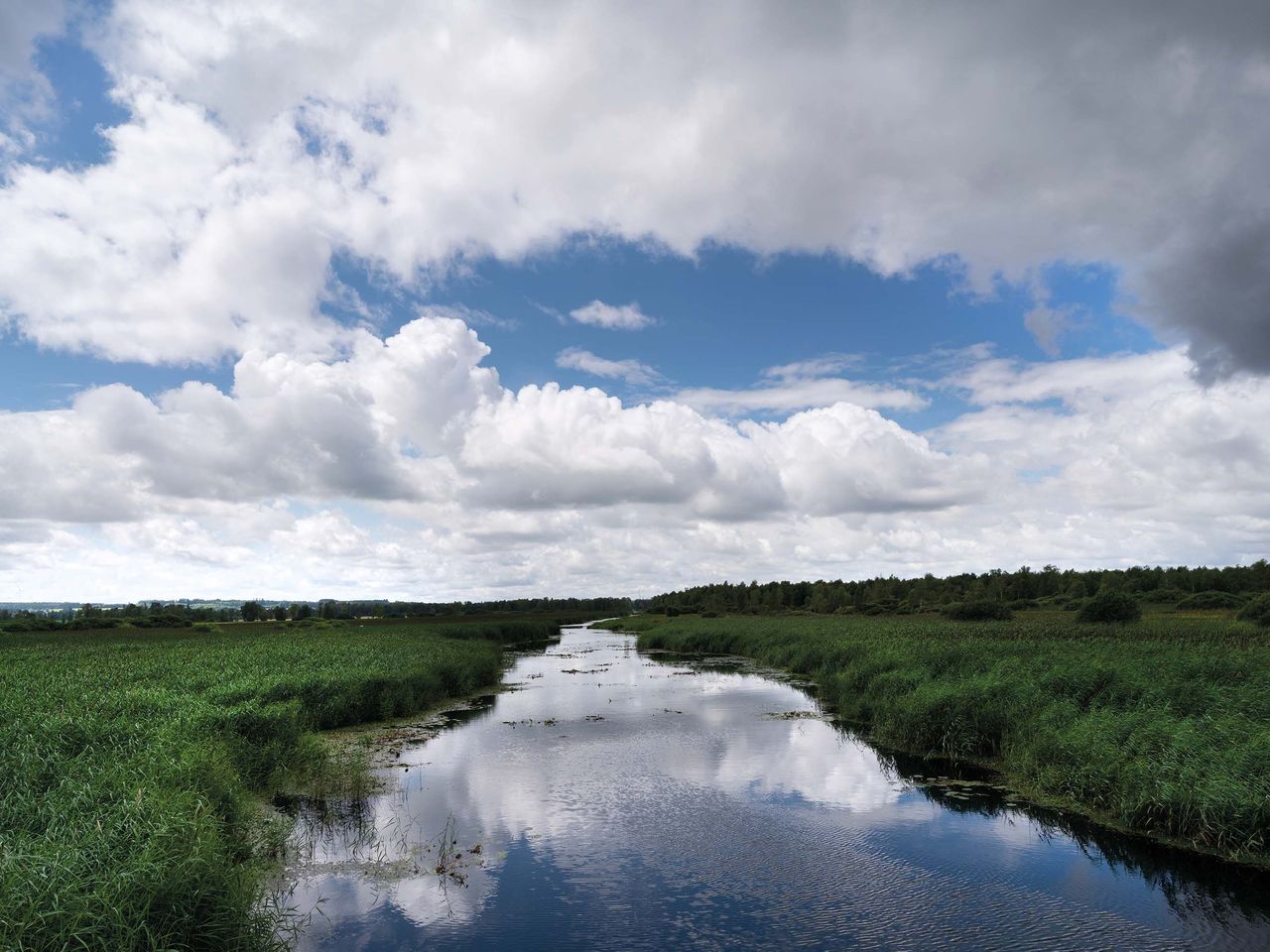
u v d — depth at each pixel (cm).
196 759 1170
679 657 4966
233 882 810
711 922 907
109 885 716
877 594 11819
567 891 1003
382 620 10088
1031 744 1555
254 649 3484
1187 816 1143
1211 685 1644
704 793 1471
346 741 2002
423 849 1161
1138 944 845
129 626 7875
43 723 1416
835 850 1152
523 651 5950
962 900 966
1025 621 5188
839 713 2430
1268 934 866
